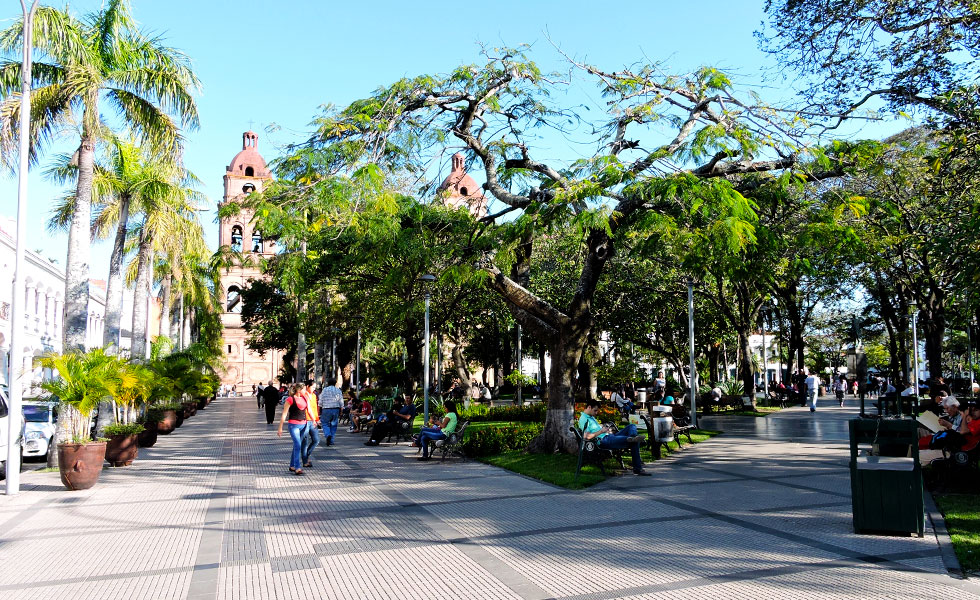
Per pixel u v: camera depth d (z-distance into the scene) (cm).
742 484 1007
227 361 7712
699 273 1446
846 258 1856
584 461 1223
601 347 4184
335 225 1243
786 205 1322
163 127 1678
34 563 661
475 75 1295
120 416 1880
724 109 1195
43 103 1509
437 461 1427
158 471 1329
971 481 888
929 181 1513
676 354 3500
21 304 1122
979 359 4075
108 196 2094
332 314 2958
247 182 6756
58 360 1170
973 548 627
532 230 1196
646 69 1276
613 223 1233
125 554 691
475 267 1298
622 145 1300
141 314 2403
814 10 1377
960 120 1339
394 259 1541
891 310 2800
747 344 2838
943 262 1958
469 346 4541
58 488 1140
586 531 737
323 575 604
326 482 1151
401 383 3884
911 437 684
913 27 1317
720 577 565
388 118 1220
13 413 1099
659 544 673
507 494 984
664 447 1452
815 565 591
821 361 6144
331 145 1133
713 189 1001
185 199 2402
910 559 604
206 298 4247
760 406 3180
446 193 1452
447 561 636
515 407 2503
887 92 1386
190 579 602
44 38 1440
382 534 751
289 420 1280
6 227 3212
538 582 566
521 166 1412
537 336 1423
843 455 1325
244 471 1313
